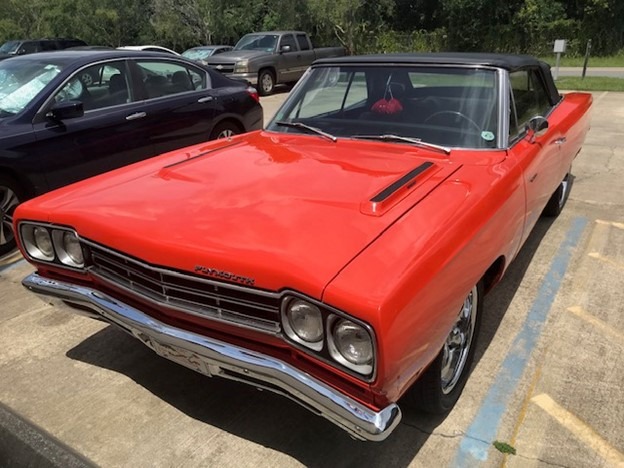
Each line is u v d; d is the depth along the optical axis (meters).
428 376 2.48
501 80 3.39
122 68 5.76
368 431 1.96
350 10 29.31
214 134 6.61
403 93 3.53
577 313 3.68
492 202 2.65
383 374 1.90
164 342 2.38
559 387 2.96
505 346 3.33
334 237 2.19
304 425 2.75
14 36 36.28
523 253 4.61
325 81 3.83
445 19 34.16
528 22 28.45
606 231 5.07
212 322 2.25
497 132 3.22
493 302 3.83
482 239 2.54
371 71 3.67
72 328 3.66
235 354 2.21
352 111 3.62
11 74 5.49
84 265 2.65
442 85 3.47
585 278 4.17
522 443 2.60
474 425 2.72
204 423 2.77
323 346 2.00
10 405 2.91
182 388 3.04
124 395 2.98
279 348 2.17
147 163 3.29
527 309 3.74
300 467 2.50
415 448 2.59
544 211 5.29
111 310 2.55
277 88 17.98
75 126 5.22
